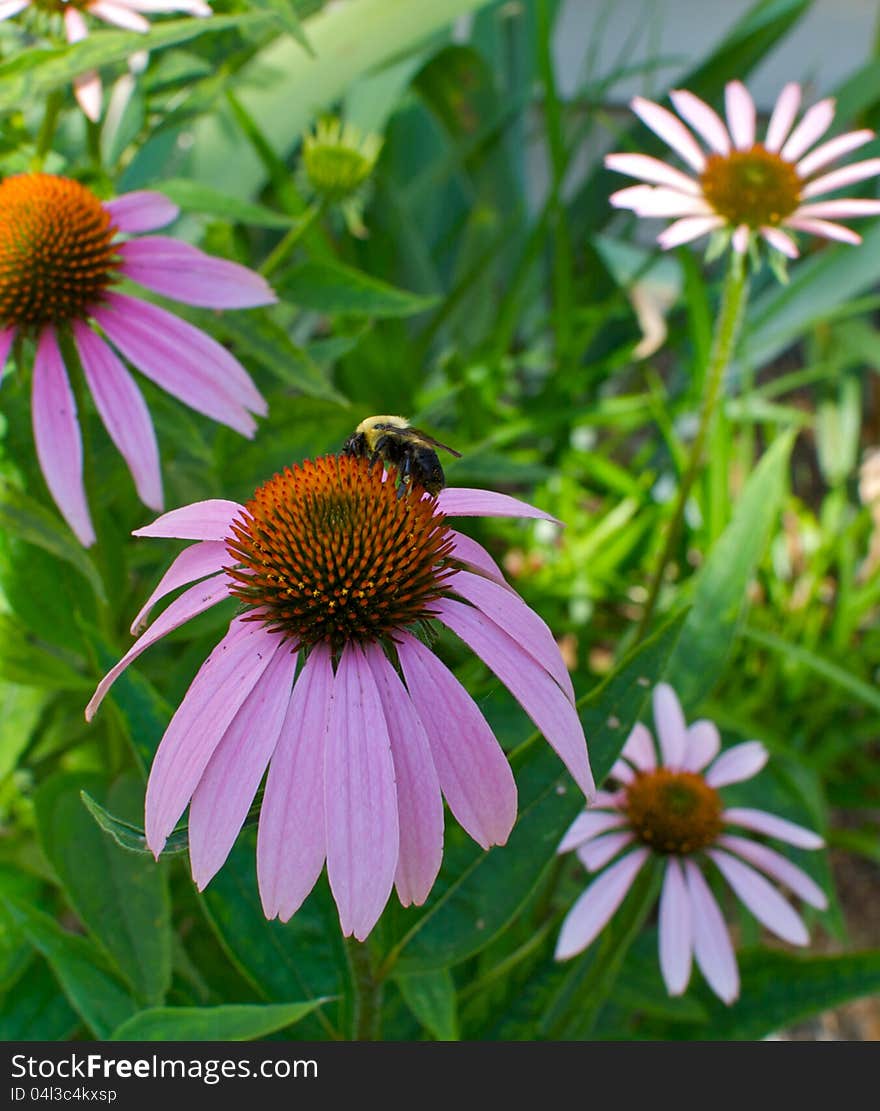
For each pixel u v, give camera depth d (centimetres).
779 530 63
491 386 64
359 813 27
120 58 36
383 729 28
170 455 42
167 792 28
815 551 65
